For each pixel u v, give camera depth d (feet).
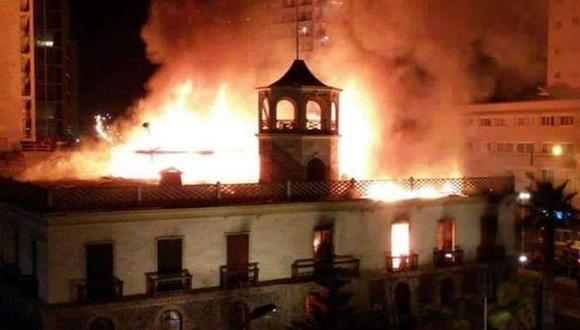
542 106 207.72
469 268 120.98
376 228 113.60
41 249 93.30
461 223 121.90
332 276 102.47
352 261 110.11
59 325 90.48
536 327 113.29
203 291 99.14
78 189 93.30
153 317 96.12
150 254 96.58
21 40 255.70
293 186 108.37
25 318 100.53
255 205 102.58
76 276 91.97
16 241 106.93
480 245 123.95
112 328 93.91
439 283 118.73
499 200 125.18
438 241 119.96
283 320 104.78
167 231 97.50
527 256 149.48
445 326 111.04
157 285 96.12
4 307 110.42
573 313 128.47
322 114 119.55
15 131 253.24
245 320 93.30
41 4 341.00
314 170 119.03
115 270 94.48
